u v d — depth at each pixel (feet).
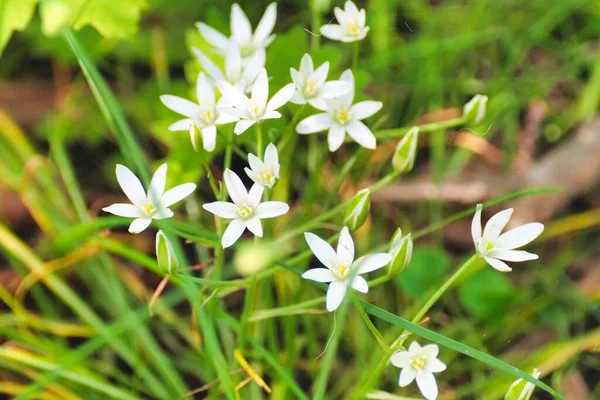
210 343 2.15
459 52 2.89
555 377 2.47
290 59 2.43
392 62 2.86
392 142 2.76
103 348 2.52
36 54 2.80
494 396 2.42
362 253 2.62
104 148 2.77
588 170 2.72
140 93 2.78
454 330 2.52
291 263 2.19
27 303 2.59
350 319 2.52
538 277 2.61
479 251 2.07
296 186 2.70
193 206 2.63
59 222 2.55
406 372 2.05
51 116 2.78
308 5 2.90
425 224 2.69
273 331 2.35
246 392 2.36
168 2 2.83
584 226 2.67
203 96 2.18
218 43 2.32
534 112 2.83
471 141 2.75
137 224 2.07
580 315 2.57
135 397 2.28
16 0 2.50
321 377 2.14
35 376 2.43
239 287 2.17
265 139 2.33
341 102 2.21
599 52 2.86
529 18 2.92
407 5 2.94
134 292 2.58
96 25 2.54
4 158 2.64
